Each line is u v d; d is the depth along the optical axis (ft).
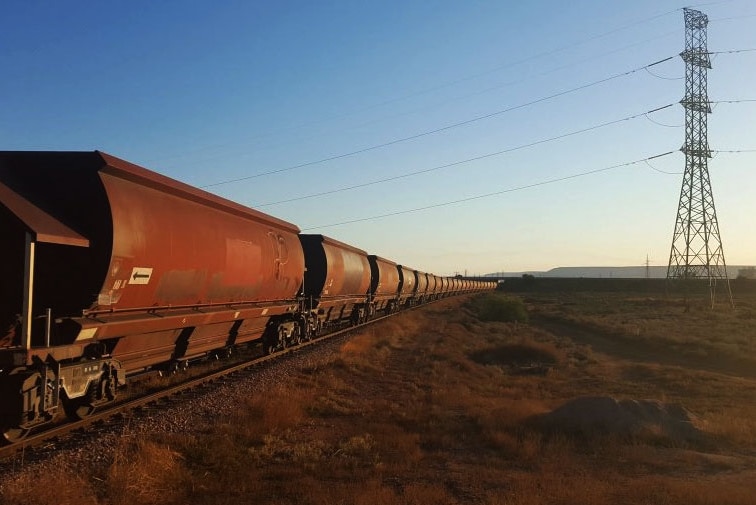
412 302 227.81
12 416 32.01
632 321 191.52
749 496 28.55
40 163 39.58
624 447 40.27
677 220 262.67
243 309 64.18
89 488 28.02
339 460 36.01
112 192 39.68
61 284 37.99
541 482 31.89
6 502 24.94
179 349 55.26
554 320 209.67
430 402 56.80
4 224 34.09
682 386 71.41
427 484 31.68
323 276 100.94
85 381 38.19
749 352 111.34
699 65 247.29
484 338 134.82
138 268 41.78
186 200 51.78
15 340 35.40
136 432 37.63
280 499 28.58
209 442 36.40
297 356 79.20
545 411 49.93
